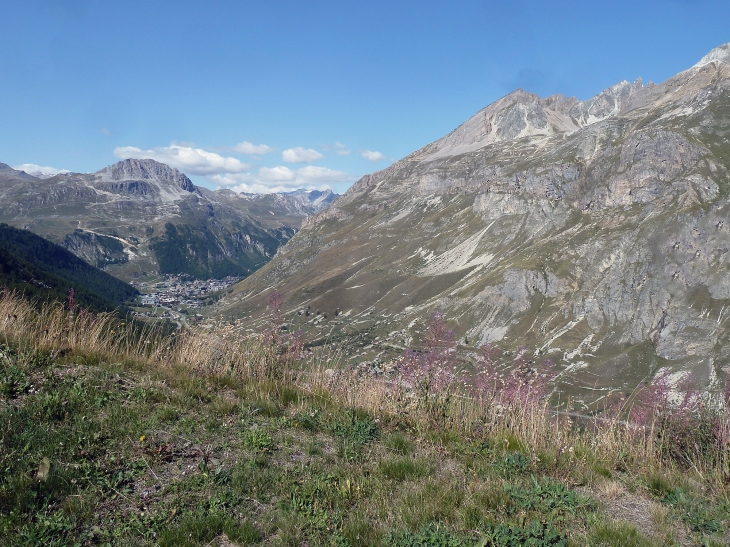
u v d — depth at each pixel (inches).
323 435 386.0
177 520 243.1
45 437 295.0
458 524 260.1
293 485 289.3
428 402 444.5
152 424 345.7
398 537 241.1
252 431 361.4
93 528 230.7
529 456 368.5
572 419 428.5
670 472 370.0
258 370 517.7
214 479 284.4
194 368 507.5
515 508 278.8
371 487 295.9
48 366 419.2
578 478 346.6
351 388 489.7
